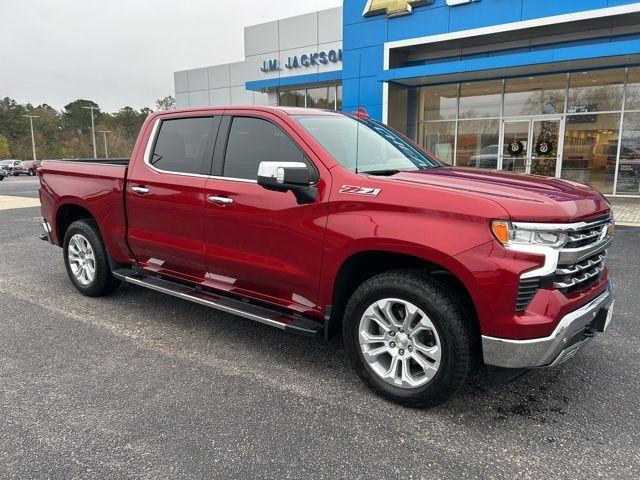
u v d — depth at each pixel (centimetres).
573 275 286
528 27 1312
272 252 351
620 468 250
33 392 324
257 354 388
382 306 305
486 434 280
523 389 331
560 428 286
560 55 1223
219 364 369
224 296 401
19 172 4734
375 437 277
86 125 11256
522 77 1488
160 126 442
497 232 262
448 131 1642
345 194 312
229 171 381
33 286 570
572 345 286
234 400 316
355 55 1662
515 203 266
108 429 283
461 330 278
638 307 489
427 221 282
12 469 247
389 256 310
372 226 297
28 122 10181
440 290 284
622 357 379
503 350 268
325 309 333
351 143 367
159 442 271
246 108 384
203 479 241
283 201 340
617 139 1398
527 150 1523
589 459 257
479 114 1580
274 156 358
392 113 1594
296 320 349
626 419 295
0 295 535
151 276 462
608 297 317
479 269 265
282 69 2167
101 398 317
